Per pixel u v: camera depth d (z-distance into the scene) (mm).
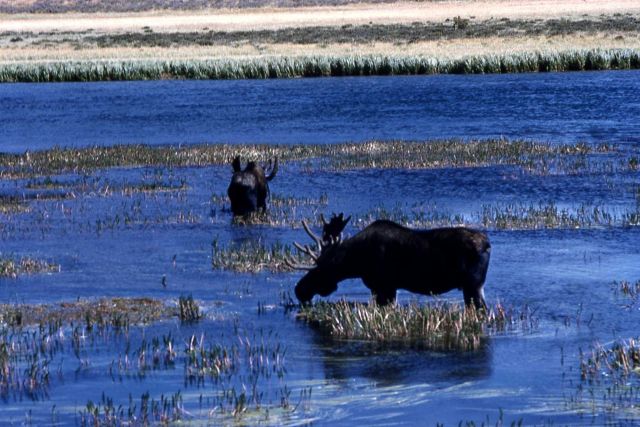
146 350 48594
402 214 83250
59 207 92000
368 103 192375
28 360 47312
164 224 83125
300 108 187250
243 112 183625
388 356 47000
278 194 96750
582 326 51375
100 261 70000
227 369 45344
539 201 90250
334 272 54219
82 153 128500
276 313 55531
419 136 144250
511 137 140125
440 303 55781
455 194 95000
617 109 171000
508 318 52375
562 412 39062
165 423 38469
